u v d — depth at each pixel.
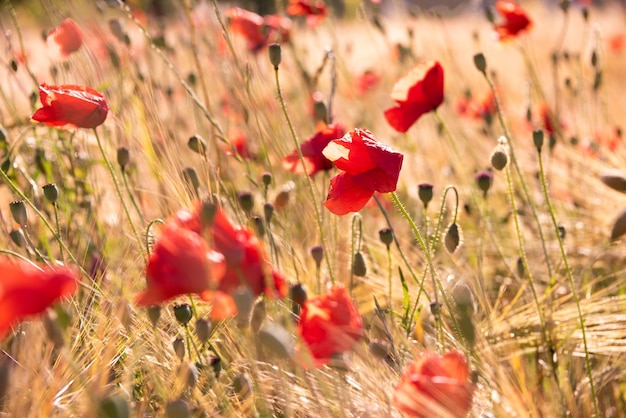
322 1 1.82
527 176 1.63
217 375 1.05
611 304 1.24
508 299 1.37
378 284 1.28
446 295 1.13
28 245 1.17
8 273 0.87
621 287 1.34
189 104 1.55
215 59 1.67
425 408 0.98
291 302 1.14
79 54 1.50
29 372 1.01
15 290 0.88
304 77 1.63
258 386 1.03
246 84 1.38
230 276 0.95
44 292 0.88
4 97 1.43
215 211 0.95
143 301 0.93
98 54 1.62
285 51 1.90
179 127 1.56
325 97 1.71
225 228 0.96
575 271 1.39
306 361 0.99
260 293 0.98
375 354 1.04
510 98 2.33
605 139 1.68
